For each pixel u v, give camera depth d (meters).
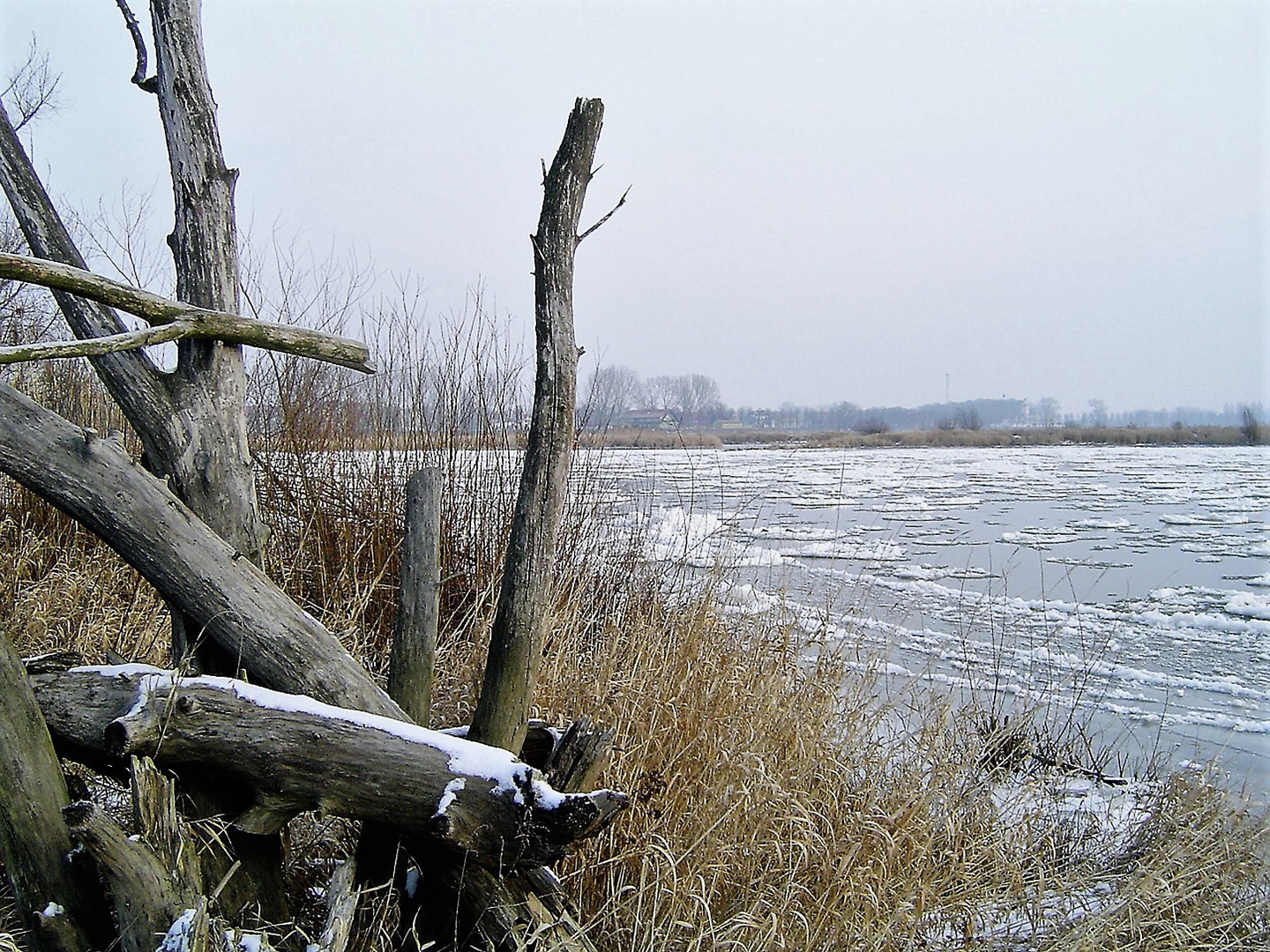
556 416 3.06
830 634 5.23
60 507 2.99
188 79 3.36
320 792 2.63
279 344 3.33
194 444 3.22
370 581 5.87
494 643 3.06
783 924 3.22
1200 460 41.94
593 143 3.07
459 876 2.76
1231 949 3.75
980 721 5.15
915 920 3.43
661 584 5.48
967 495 23.50
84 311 3.23
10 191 3.30
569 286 3.09
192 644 3.13
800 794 3.68
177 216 3.38
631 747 3.72
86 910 2.49
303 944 2.66
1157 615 10.41
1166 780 5.18
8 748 2.54
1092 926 3.64
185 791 2.74
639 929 3.12
